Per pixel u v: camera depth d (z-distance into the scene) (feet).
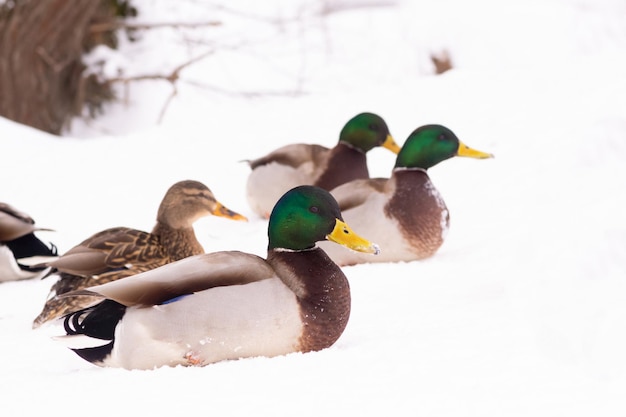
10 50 74.59
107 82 84.69
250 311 24.41
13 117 75.61
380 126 45.11
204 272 24.52
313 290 25.14
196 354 24.36
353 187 38.42
